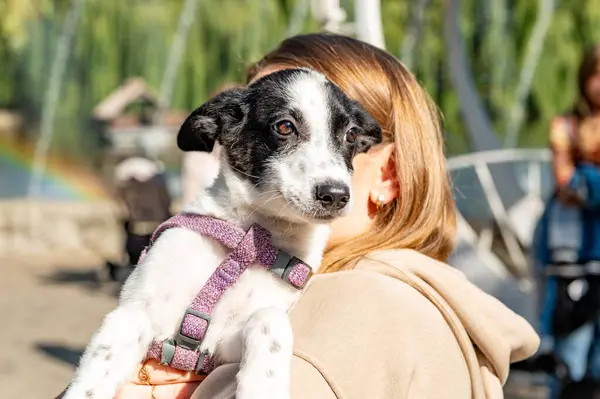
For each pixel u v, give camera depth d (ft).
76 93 68.90
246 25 58.80
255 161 9.30
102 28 63.72
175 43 61.57
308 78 9.74
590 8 54.49
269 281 8.78
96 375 8.44
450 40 30.78
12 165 75.46
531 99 56.34
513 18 55.57
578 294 19.49
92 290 41.88
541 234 20.38
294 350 7.88
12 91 71.36
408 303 8.31
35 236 55.16
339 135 9.53
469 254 23.77
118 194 39.50
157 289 8.78
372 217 9.85
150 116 60.59
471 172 28.22
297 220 9.04
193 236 8.93
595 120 19.57
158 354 8.68
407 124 9.86
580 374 19.22
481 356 8.95
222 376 7.99
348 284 8.34
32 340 30.99
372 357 7.97
